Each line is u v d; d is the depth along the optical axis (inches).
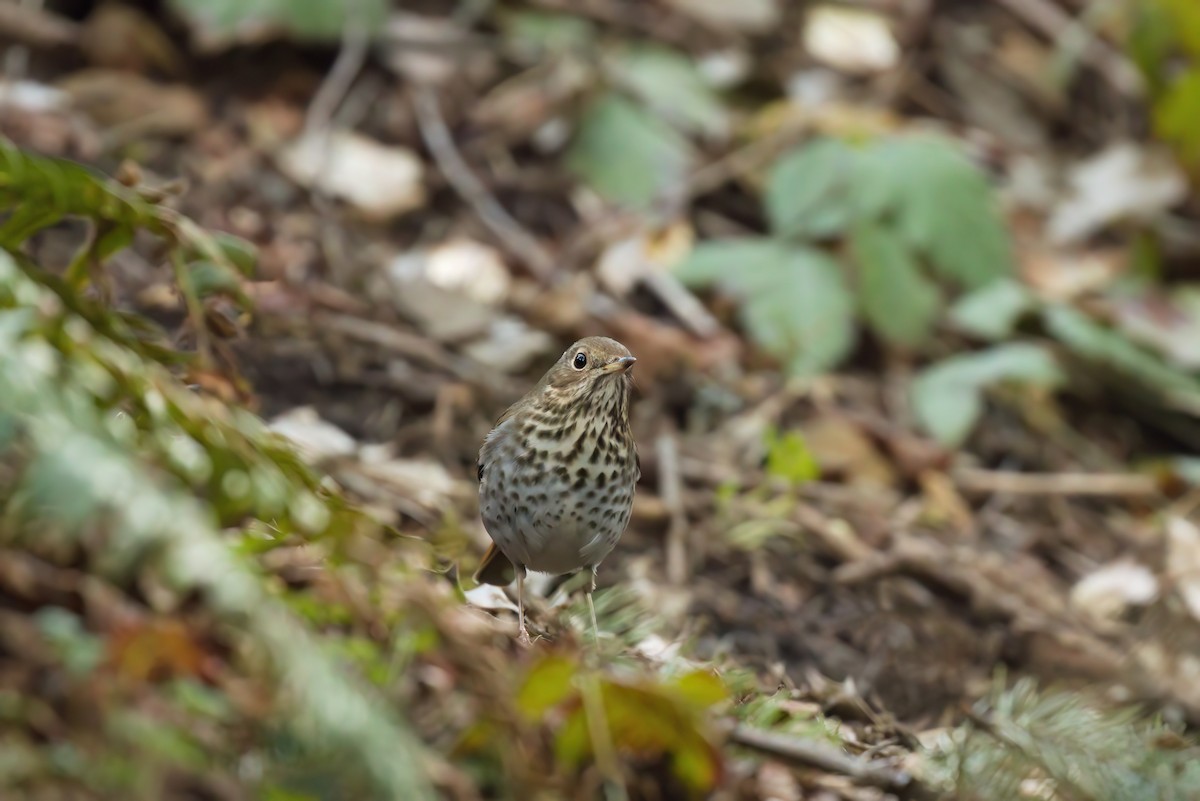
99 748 186.5
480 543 382.9
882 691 365.7
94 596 203.5
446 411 443.2
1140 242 577.3
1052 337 540.1
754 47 605.0
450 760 218.2
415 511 387.9
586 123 551.5
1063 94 634.8
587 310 498.6
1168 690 380.2
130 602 211.3
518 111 555.8
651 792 228.7
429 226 517.0
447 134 542.6
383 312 476.4
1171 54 613.9
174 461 225.0
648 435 468.1
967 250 518.6
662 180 545.6
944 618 408.2
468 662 223.9
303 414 427.8
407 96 551.2
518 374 472.7
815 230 517.0
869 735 303.3
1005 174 600.1
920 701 364.2
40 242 446.9
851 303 509.7
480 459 335.3
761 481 453.1
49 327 220.4
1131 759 269.3
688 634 354.6
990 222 523.2
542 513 321.1
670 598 390.9
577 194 541.0
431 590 239.9
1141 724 303.0
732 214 551.2
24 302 221.9
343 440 416.2
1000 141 613.0
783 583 412.5
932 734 313.1
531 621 316.5
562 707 220.1
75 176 277.1
